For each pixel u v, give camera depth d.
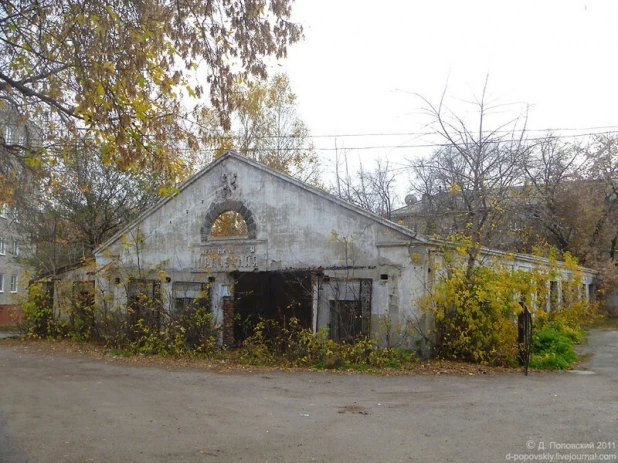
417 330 15.08
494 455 6.71
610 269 31.44
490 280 14.64
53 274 22.62
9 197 14.15
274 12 11.56
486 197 18.77
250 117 31.12
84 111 9.95
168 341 17.03
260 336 16.16
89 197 26.67
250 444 7.26
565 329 18.44
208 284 18.14
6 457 6.67
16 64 10.89
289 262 17.31
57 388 11.51
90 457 6.72
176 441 7.41
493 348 14.26
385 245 15.78
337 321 16.17
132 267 20.30
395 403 9.91
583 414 8.80
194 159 25.70
